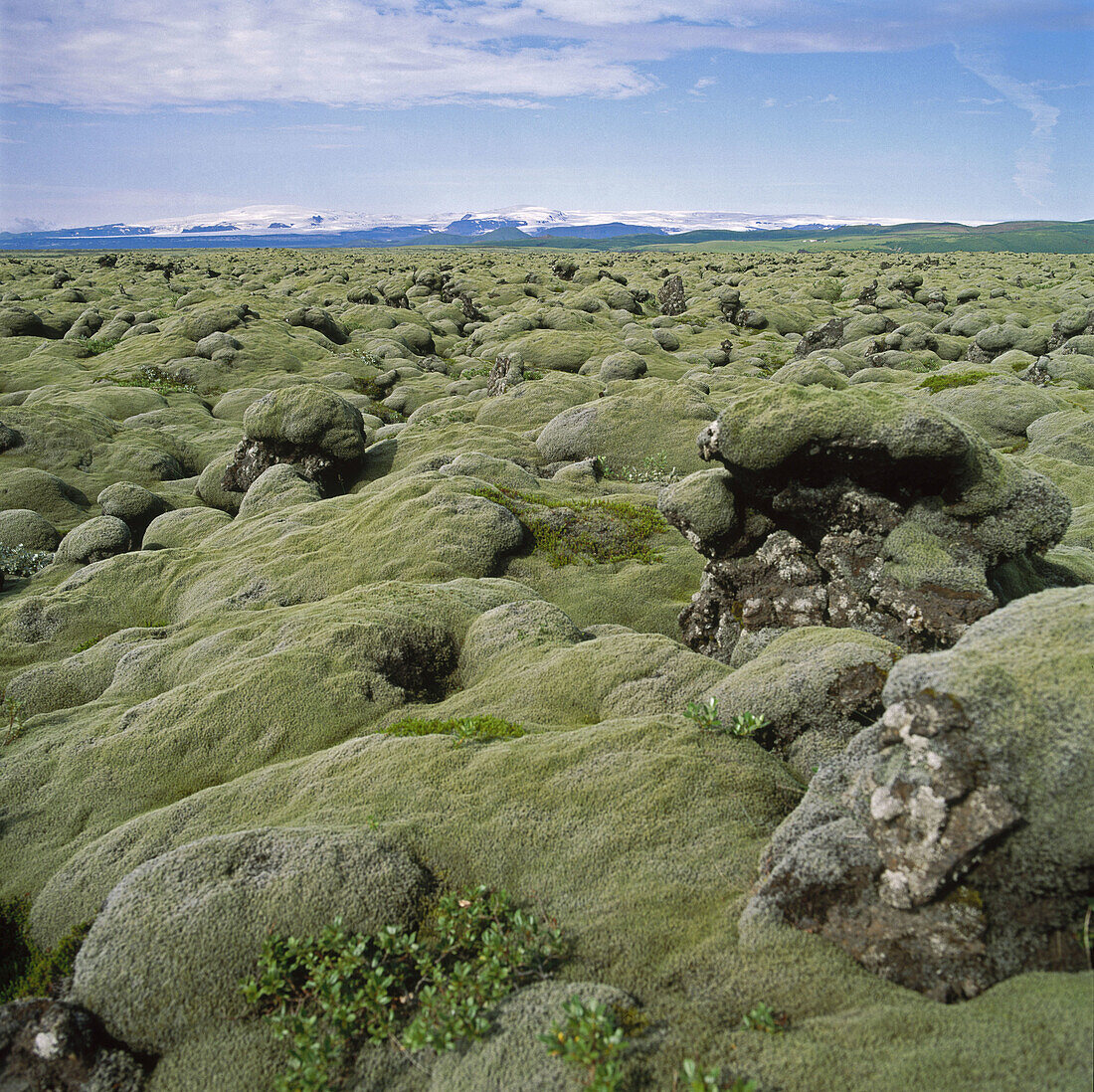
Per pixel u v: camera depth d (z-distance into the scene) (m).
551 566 15.98
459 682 11.14
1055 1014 4.10
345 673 10.39
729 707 8.05
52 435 27.31
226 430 31.97
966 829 4.58
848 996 4.68
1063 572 12.08
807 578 10.66
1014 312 56.16
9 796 9.18
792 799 6.91
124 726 10.01
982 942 4.59
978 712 4.69
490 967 5.29
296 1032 5.24
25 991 6.60
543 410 28.95
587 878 6.20
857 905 5.04
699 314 65.38
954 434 9.17
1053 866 4.42
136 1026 5.63
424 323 58.94
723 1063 4.40
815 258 135.00
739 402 10.66
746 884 5.91
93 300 68.31
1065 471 18.89
